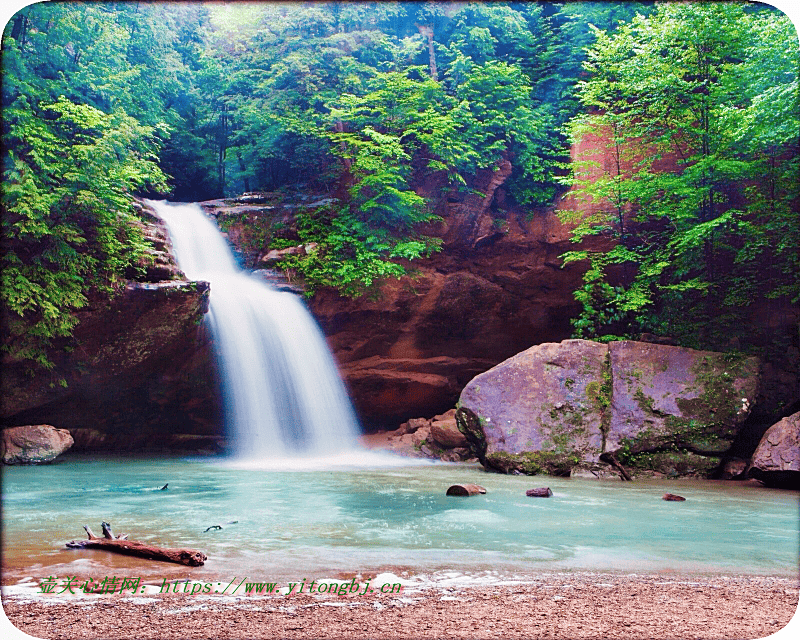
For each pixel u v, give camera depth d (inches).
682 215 777.6
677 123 801.6
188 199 1229.7
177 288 709.3
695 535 326.3
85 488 496.4
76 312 693.9
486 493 478.6
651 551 285.9
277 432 827.4
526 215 957.2
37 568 244.4
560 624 173.8
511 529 334.0
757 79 707.4
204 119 1180.5
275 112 1055.6
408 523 348.2
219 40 1258.0
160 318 719.7
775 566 259.6
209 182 1235.2
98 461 706.8
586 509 409.7
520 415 649.0
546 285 953.5
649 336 785.6
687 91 791.1
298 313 865.5
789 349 739.4
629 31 844.0
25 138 703.1
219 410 834.8
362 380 900.6
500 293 951.6
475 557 266.4
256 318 820.6
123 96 910.4
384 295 898.1
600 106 876.0
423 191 936.3
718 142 777.6
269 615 181.9
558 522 358.0
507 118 955.3
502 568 247.6
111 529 323.6
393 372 914.1
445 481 551.5
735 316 759.7
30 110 717.3
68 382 721.6
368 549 280.1
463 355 957.2
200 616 181.2
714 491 521.3
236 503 419.8
